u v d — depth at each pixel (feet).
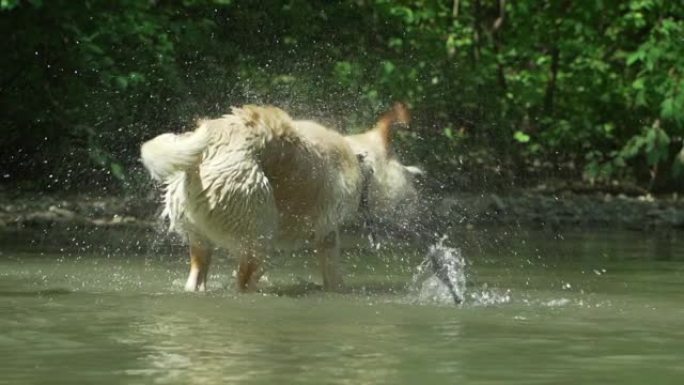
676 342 20.99
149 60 54.85
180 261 34.99
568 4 72.54
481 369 17.92
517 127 70.95
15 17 51.21
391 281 31.30
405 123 32.12
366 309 24.98
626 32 73.87
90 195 53.67
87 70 53.26
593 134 71.61
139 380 16.52
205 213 26.35
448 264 30.40
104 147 53.93
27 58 53.06
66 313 23.40
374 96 58.65
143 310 24.02
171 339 20.22
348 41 67.21
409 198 31.94
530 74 72.18
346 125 55.16
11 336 20.39
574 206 59.16
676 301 27.37
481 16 76.95
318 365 17.90
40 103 54.24
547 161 71.77
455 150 65.67
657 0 70.33
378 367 17.85
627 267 35.94
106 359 18.17
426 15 70.74
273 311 24.26
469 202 57.93
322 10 67.56
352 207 29.78
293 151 27.61
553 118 72.64
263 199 26.48
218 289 28.07
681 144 68.33
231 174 26.02
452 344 20.33
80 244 39.29
